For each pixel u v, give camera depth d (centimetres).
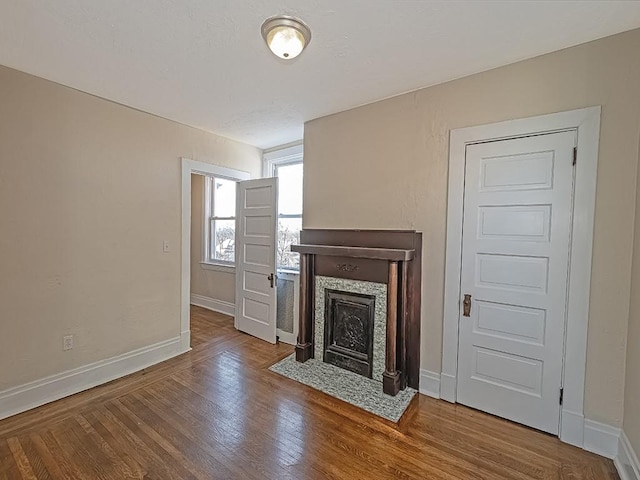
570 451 192
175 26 177
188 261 350
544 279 208
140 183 304
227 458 184
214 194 539
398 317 262
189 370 299
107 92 263
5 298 223
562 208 201
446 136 246
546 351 208
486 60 214
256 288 393
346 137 303
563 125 200
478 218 232
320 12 165
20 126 228
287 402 244
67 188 254
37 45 196
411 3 159
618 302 184
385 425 217
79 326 262
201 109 301
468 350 238
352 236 295
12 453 186
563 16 168
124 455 185
